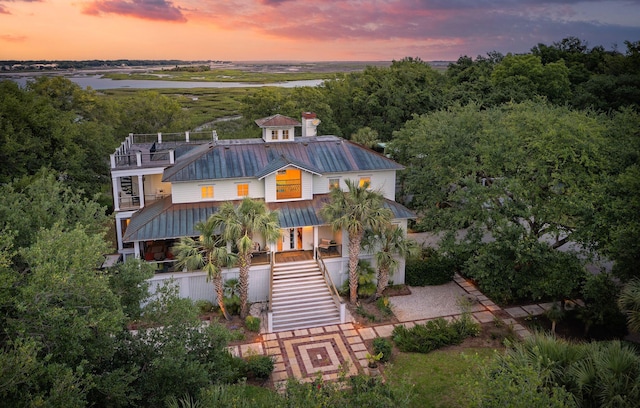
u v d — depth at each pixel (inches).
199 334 765.3
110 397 602.5
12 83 1652.3
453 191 1544.0
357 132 2401.6
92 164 1770.4
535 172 1195.9
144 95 2573.8
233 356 1026.1
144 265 796.0
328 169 1355.8
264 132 1440.7
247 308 1199.6
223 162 1317.7
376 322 1180.5
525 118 1272.1
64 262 573.6
